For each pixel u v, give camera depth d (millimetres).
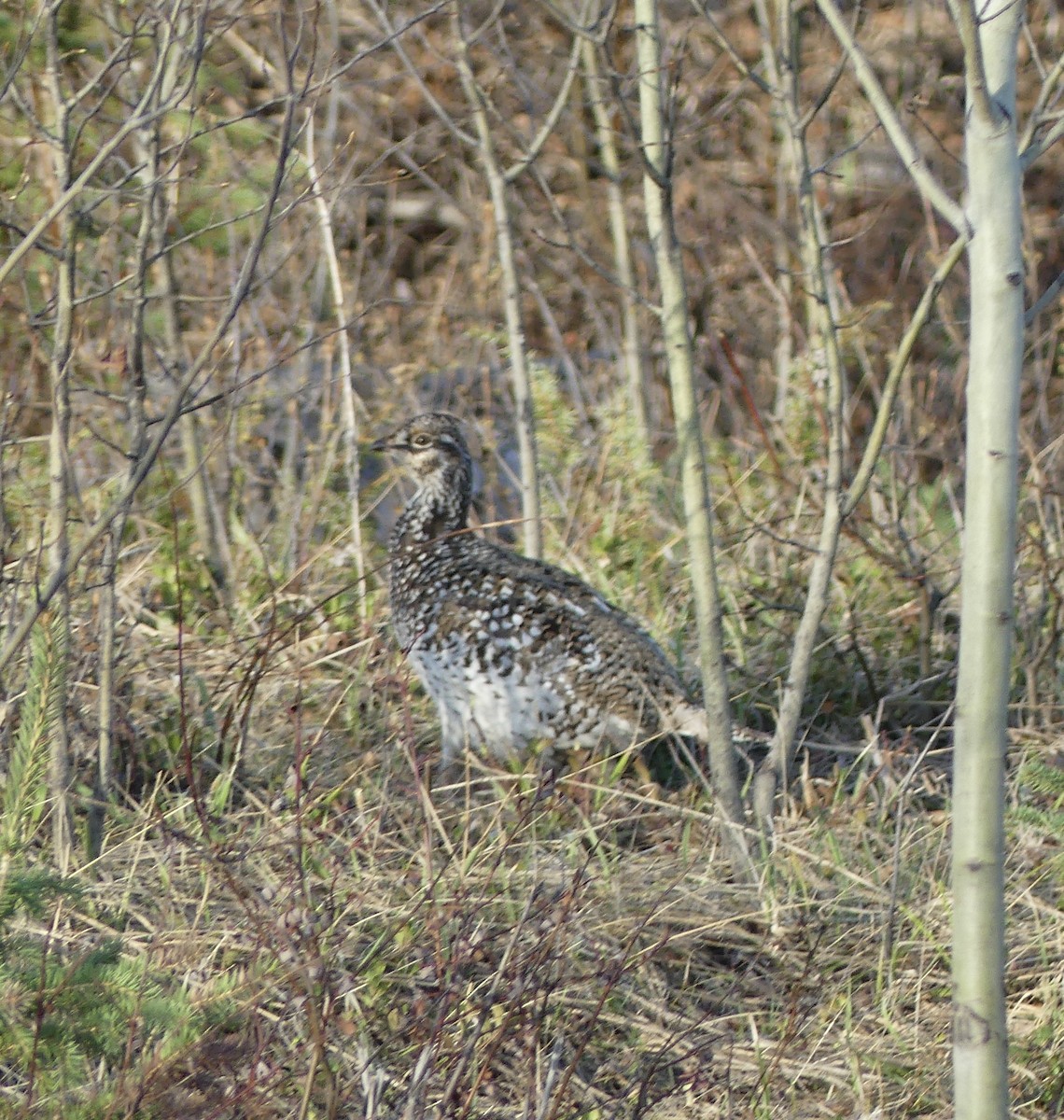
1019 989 7996
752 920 8523
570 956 7863
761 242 20891
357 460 13781
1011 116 5738
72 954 6410
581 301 21828
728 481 14680
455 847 8773
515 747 10719
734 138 21938
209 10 8359
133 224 14164
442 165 22609
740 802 9125
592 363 19797
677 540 13742
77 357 13578
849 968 8039
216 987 6062
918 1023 7672
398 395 17281
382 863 8688
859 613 12477
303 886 6965
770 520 12383
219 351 15102
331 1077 6289
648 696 10375
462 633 10688
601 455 14062
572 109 20875
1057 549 12672
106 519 7840
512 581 10727
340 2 22188
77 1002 5820
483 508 16484
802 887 8719
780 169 20812
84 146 12719
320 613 12250
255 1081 6105
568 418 13719
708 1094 7207
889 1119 7105
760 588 12523
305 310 17281
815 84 21641
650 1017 7742
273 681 11203
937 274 8641
